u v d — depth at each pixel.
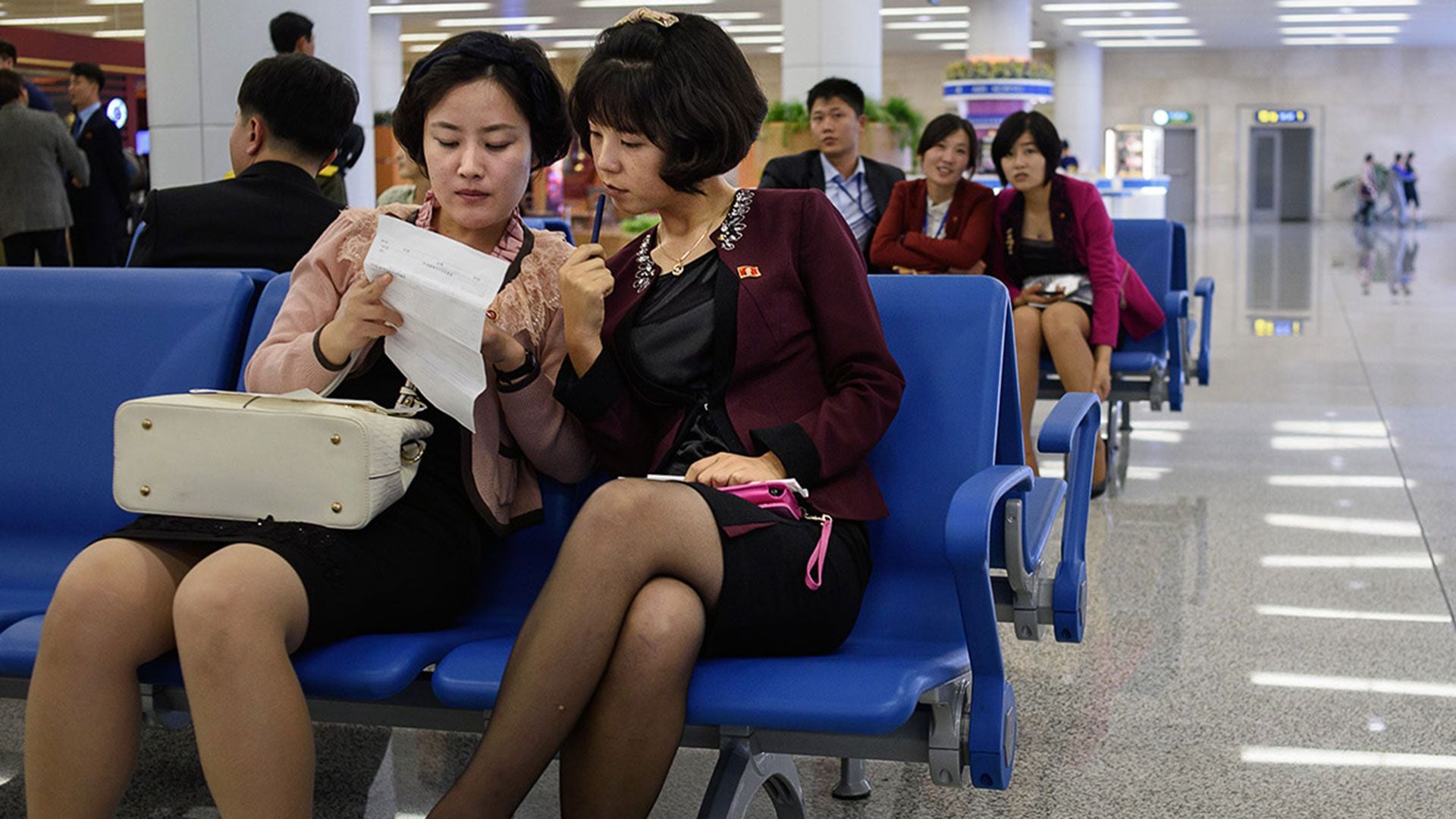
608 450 2.13
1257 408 6.87
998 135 4.75
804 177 5.38
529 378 2.09
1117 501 4.97
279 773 1.75
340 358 2.04
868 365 2.04
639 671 1.71
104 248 9.27
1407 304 12.23
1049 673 3.21
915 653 1.99
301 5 6.93
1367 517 4.64
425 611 2.04
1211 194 35.25
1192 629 3.52
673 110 2.00
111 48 13.21
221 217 3.10
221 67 6.84
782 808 2.02
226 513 1.94
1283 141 34.94
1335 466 5.46
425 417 2.14
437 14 23.33
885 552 2.15
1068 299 4.75
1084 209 4.72
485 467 2.14
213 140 6.89
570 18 23.81
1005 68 16.12
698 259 2.11
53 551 2.39
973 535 1.72
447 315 1.94
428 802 2.54
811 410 2.07
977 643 1.78
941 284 2.22
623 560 1.75
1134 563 4.15
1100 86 33.00
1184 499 4.98
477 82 2.07
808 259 2.09
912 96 34.19
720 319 2.05
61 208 8.68
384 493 1.95
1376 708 2.94
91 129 9.12
